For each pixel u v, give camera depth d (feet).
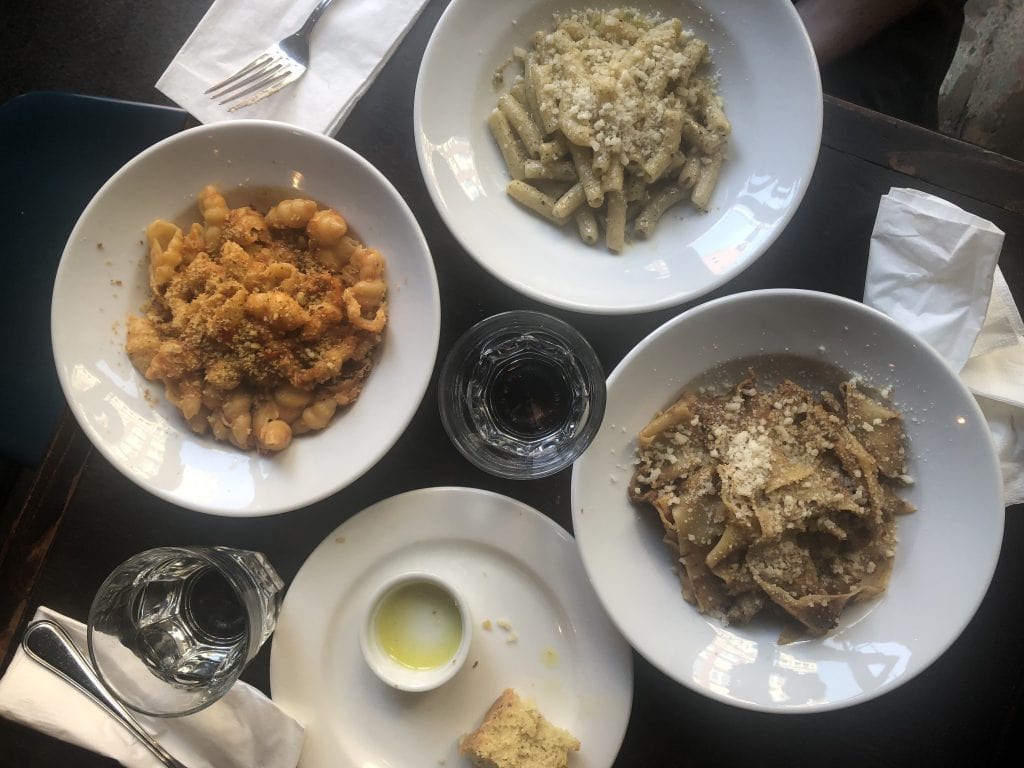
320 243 1.66
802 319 1.63
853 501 1.64
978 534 1.60
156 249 1.62
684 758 1.73
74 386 1.57
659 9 1.74
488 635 1.74
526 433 1.80
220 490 1.62
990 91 2.49
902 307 1.71
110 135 2.00
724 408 1.71
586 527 1.61
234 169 1.65
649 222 1.73
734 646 1.67
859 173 1.77
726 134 1.69
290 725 1.66
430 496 1.68
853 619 1.67
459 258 1.78
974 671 1.73
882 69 2.23
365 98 1.78
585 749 1.70
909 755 1.72
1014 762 1.71
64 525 1.72
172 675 1.64
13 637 1.71
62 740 1.68
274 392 1.65
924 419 1.64
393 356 1.66
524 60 1.75
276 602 1.71
